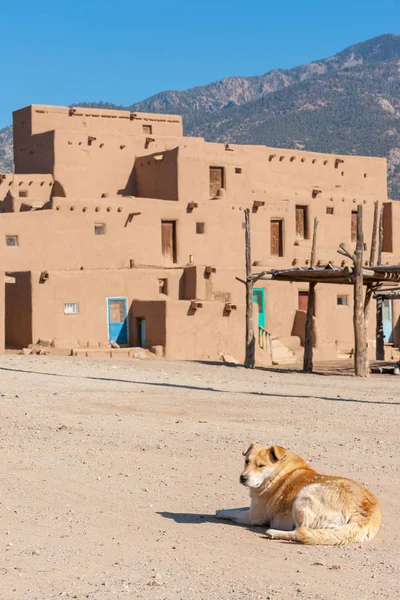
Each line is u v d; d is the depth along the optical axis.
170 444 13.51
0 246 36.78
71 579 7.27
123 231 39.59
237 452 12.93
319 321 40.03
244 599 6.70
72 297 35.34
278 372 28.64
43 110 45.94
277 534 8.33
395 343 43.25
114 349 34.06
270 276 30.14
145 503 9.98
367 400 19.55
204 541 8.35
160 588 6.98
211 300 37.72
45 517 9.38
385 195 53.78
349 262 45.91
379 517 8.20
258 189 45.19
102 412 16.83
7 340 35.81
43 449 13.09
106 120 47.38
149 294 37.38
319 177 50.72
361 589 6.95
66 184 43.62
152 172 44.12
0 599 6.78
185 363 30.52
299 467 8.68
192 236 41.47
